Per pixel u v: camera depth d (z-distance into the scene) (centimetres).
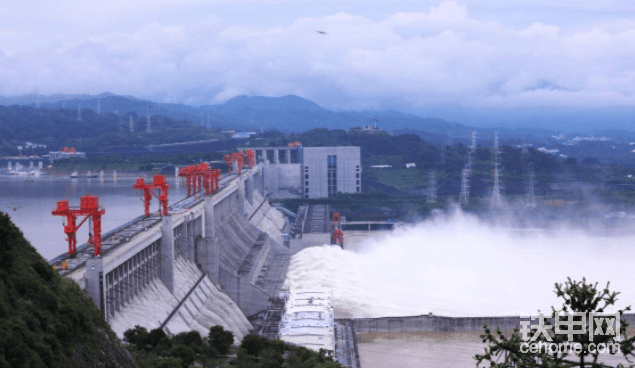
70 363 9650
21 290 9931
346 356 18900
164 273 19975
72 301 10906
